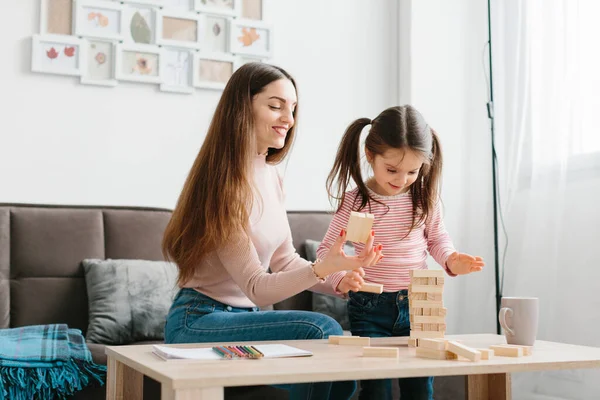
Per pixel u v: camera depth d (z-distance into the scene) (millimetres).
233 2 3045
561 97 2613
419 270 1406
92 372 1881
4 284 2348
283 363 1127
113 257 2502
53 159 2727
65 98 2758
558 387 2484
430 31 3236
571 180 2549
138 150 2854
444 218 3139
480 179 3072
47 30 2740
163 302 2361
